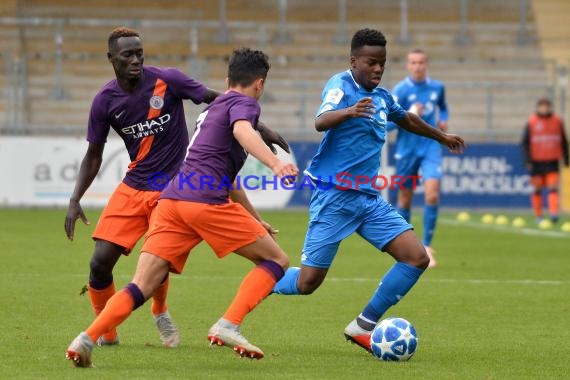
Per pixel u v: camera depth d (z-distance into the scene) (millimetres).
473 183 92438
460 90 108312
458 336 30141
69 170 87125
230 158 24156
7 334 29188
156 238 24047
